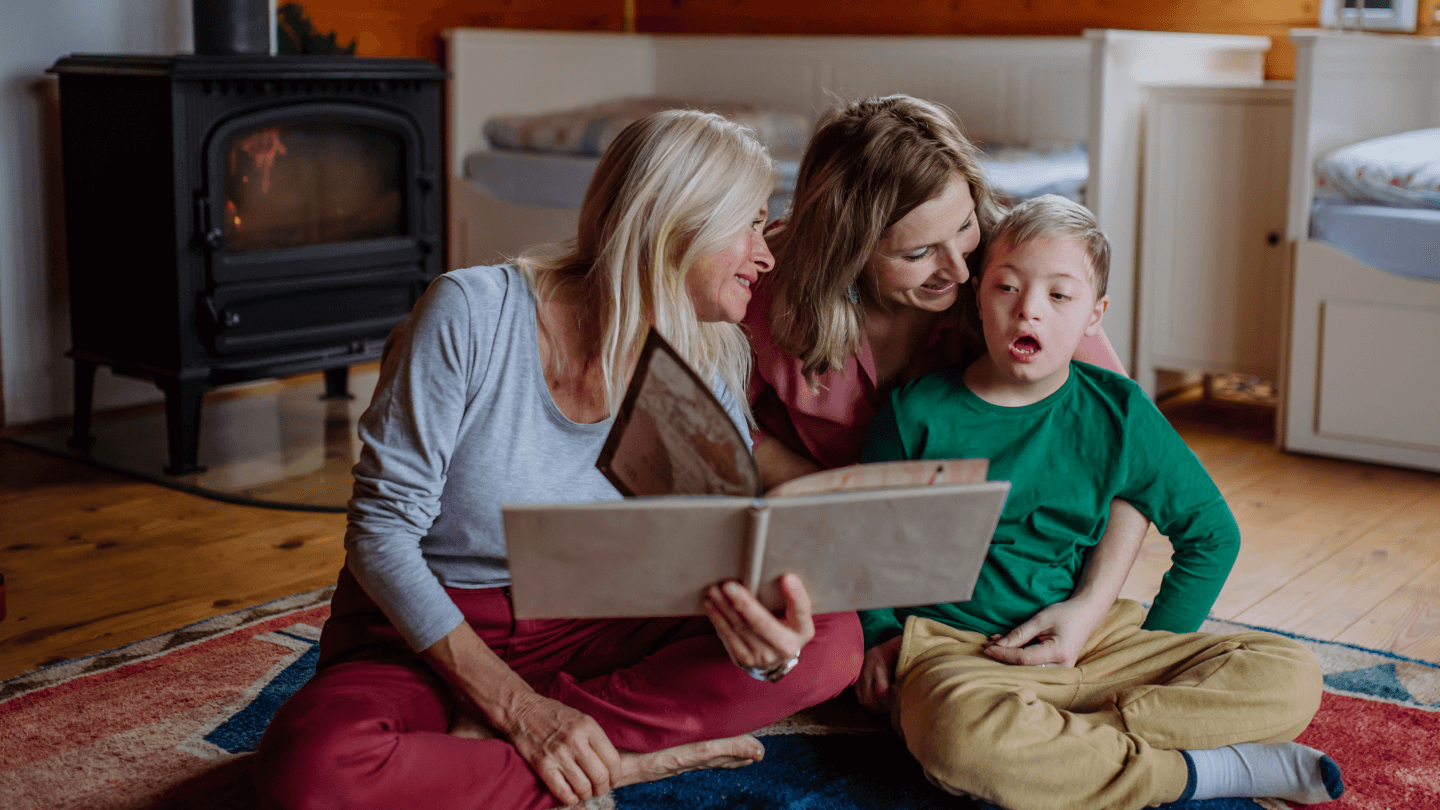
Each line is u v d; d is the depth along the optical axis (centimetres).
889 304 142
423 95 268
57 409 282
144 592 185
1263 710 121
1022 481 132
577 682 123
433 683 116
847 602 105
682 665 118
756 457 149
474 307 112
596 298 115
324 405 300
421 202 272
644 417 105
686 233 111
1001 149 342
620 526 97
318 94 250
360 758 101
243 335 244
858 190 129
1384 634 171
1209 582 137
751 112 379
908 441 134
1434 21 317
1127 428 131
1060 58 362
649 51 439
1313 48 254
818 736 137
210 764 131
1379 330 254
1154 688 122
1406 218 247
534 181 351
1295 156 260
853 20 412
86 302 255
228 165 242
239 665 156
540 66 397
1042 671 126
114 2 277
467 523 115
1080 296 125
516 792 109
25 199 270
